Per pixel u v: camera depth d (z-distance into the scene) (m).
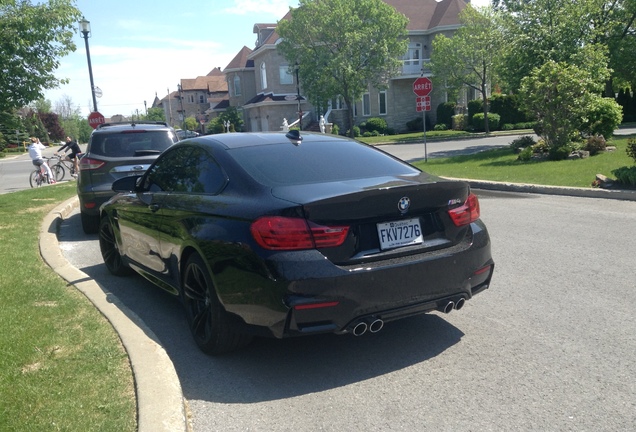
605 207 9.99
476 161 18.97
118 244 6.44
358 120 48.78
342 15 37.06
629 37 23.66
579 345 4.36
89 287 5.76
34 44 11.81
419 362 4.20
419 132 44.94
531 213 9.82
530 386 3.76
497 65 22.77
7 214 11.05
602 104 17.67
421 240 4.12
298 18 38.22
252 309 3.84
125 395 3.51
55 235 8.86
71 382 3.67
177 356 4.49
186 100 111.50
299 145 4.98
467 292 4.29
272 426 3.41
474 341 4.54
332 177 4.41
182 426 3.18
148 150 9.65
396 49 38.88
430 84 19.55
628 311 5.02
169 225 4.88
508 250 7.34
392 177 4.47
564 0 20.78
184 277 4.66
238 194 4.25
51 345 4.27
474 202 4.51
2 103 11.83
